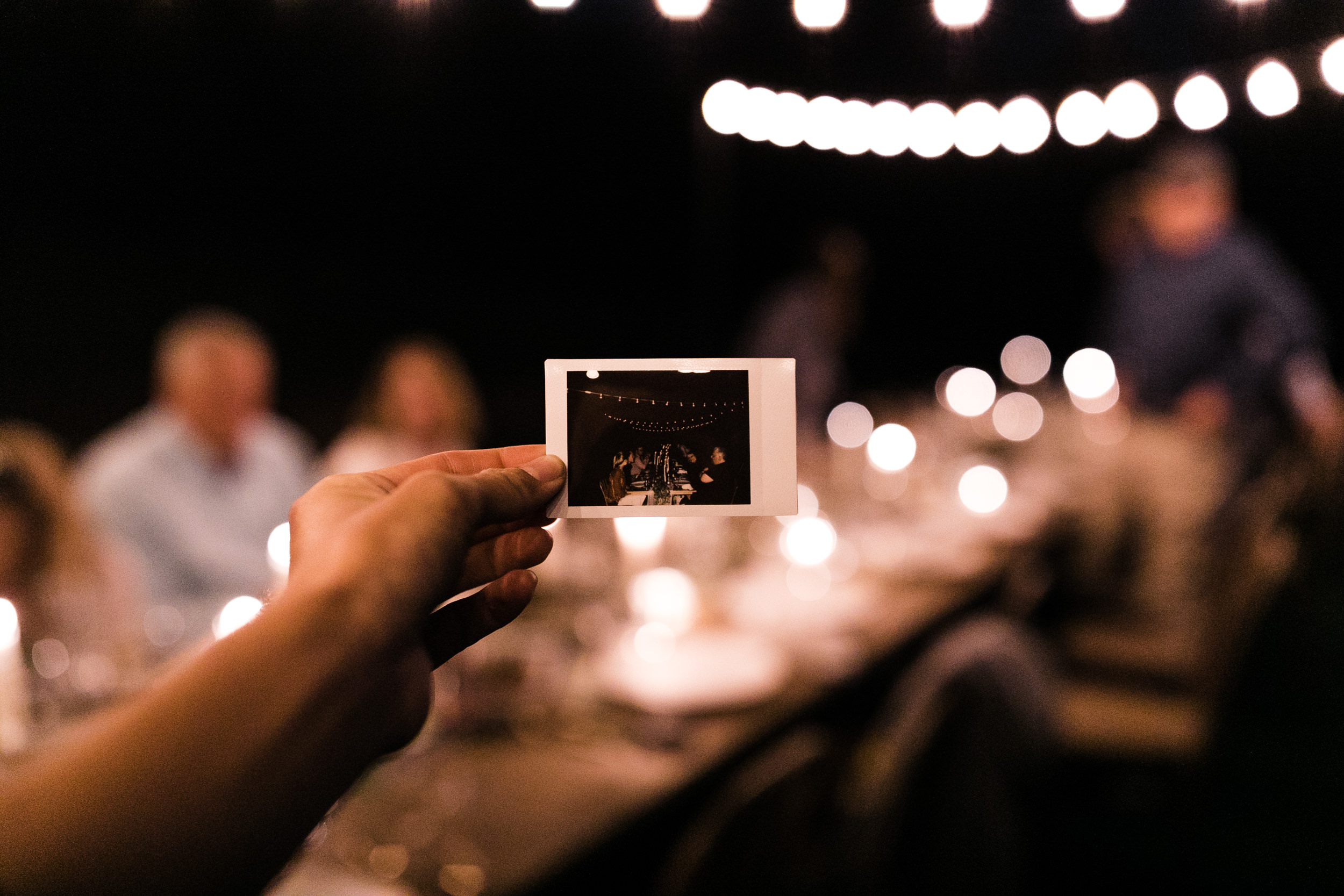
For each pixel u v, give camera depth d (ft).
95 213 19.93
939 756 3.75
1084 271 26.91
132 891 1.16
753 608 5.98
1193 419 11.52
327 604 1.39
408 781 3.70
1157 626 9.09
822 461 11.35
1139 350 12.35
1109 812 8.77
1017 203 22.58
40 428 19.70
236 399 8.66
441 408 10.43
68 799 1.15
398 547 1.52
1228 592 7.19
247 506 9.07
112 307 20.97
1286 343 11.30
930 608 6.61
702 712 4.36
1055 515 10.62
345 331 26.84
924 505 10.87
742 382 2.31
